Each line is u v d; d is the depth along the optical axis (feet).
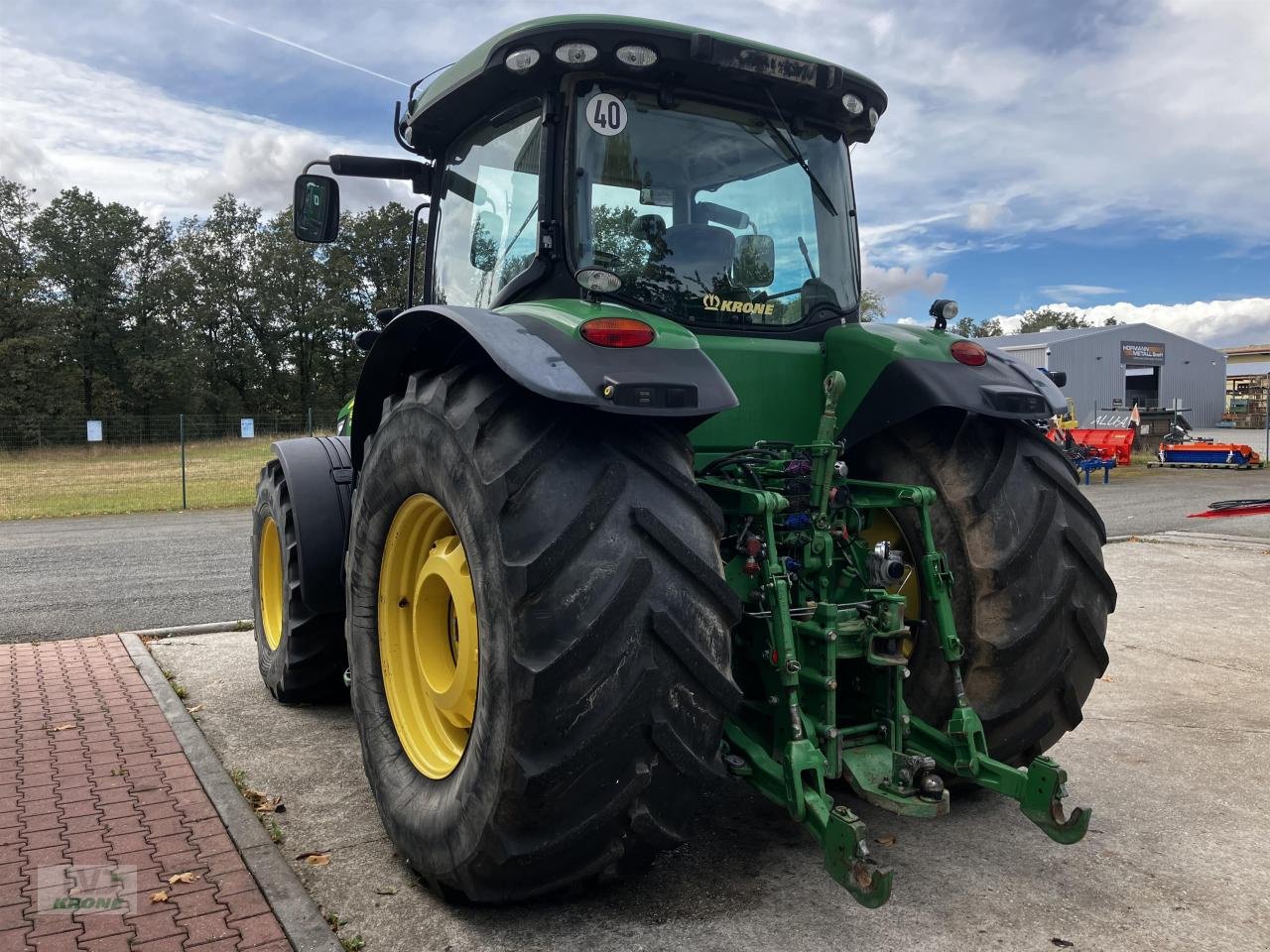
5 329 159.84
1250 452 70.23
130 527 40.14
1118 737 12.69
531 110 9.40
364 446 10.37
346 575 9.95
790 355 9.76
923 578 9.01
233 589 24.21
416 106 11.07
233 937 7.48
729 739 8.15
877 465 9.75
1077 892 8.29
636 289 9.05
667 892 8.27
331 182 12.17
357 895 8.26
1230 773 11.37
